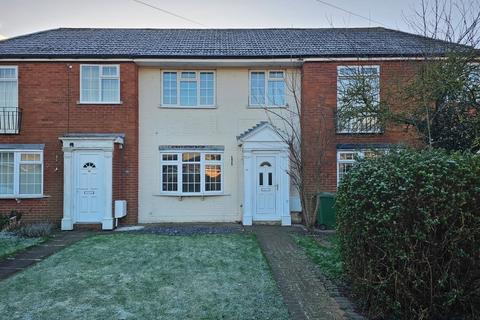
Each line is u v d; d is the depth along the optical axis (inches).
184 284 262.2
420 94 400.2
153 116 599.8
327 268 298.0
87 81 577.9
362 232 201.9
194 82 607.5
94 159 546.6
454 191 178.1
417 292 186.2
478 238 178.1
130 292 244.7
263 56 574.9
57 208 563.8
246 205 569.3
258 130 572.4
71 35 679.7
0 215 518.0
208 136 601.3
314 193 553.0
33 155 568.1
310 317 202.1
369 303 205.3
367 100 458.0
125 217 565.9
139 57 572.4
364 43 629.0
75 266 312.7
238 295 238.7
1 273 293.1
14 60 568.4
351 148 564.7
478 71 366.6
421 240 180.4
